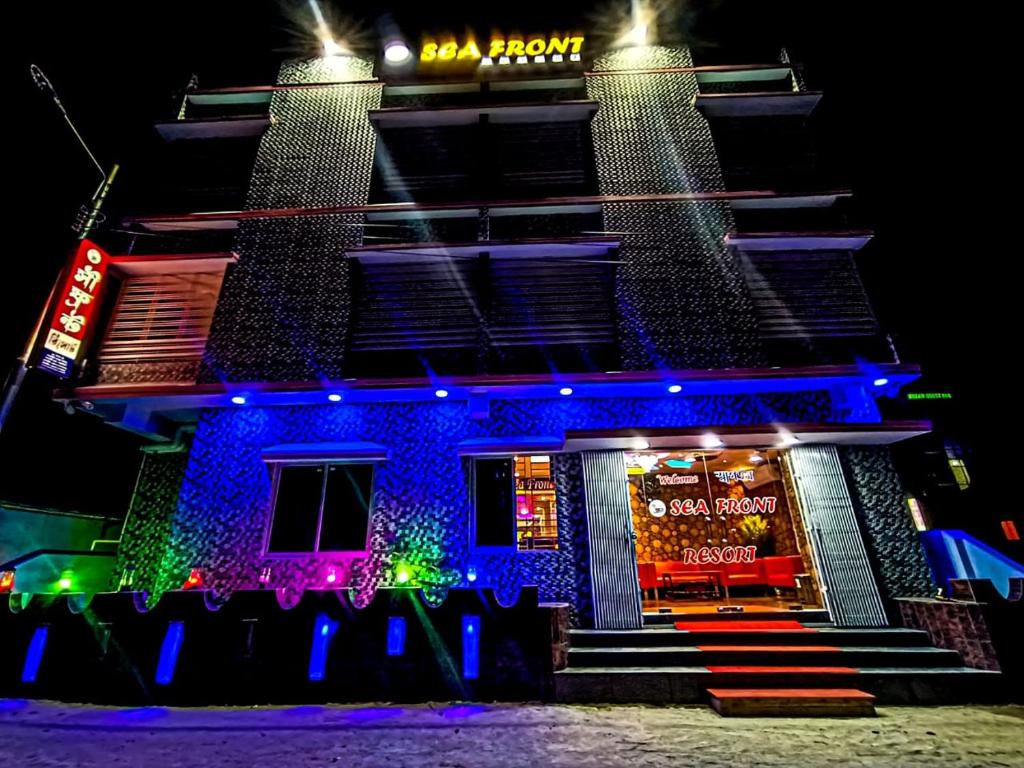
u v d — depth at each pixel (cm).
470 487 899
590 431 839
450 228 1090
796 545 889
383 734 534
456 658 667
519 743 504
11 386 825
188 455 992
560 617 720
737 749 482
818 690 624
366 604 694
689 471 1109
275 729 555
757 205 1098
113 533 1094
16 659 704
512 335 987
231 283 1026
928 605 739
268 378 952
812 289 1015
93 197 999
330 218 1090
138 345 982
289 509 896
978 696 634
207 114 1240
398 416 948
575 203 1076
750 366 951
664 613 841
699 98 1151
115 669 679
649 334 978
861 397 903
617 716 589
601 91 1208
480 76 1213
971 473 1330
